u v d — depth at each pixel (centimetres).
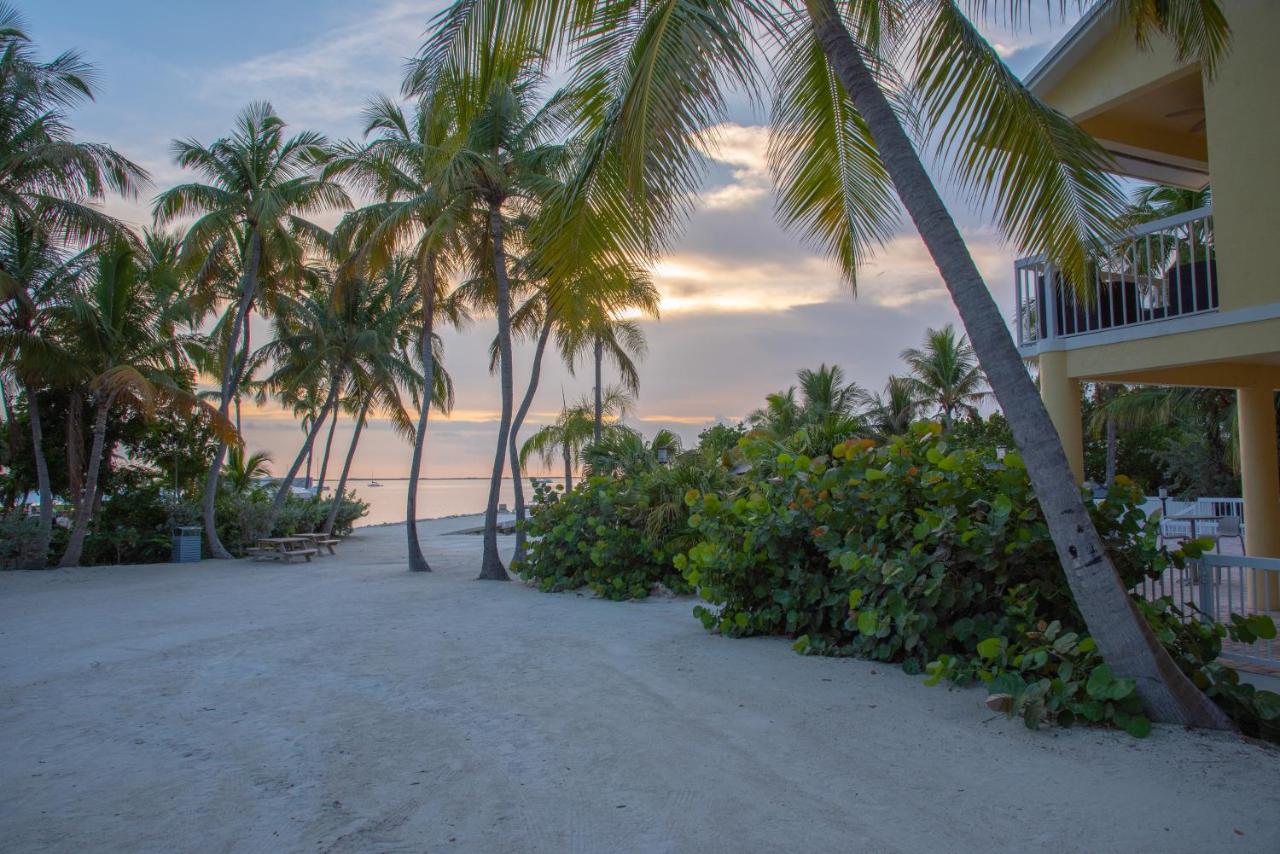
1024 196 608
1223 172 744
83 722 521
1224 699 468
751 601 774
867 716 477
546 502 1350
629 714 502
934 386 3628
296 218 2117
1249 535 997
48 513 1859
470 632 849
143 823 353
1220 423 2539
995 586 582
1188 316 754
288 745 461
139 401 1866
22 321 1741
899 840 315
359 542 2756
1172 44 807
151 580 1556
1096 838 311
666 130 475
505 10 527
